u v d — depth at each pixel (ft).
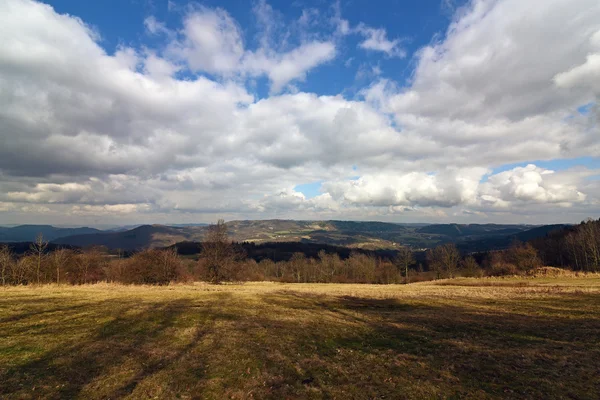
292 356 50.52
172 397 35.06
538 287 153.17
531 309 95.09
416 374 43.65
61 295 109.91
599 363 47.98
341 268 394.11
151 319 73.31
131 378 39.63
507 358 50.80
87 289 135.64
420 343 60.08
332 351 54.24
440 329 71.41
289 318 81.20
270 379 40.88
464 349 55.83
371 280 349.82
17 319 69.26
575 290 132.26
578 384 40.34
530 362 48.75
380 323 77.92
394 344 59.36
